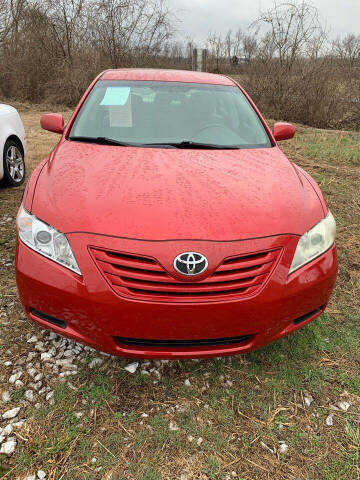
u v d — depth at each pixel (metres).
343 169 6.31
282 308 1.94
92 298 1.82
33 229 1.97
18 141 4.91
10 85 14.00
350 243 3.86
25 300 2.01
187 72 3.62
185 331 1.84
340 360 2.38
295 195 2.27
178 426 1.91
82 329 1.90
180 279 1.79
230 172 2.39
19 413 1.90
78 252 1.85
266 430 1.92
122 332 1.85
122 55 13.78
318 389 2.17
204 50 11.94
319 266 2.07
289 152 7.32
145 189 2.11
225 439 1.86
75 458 1.73
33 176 2.39
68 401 1.98
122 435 1.84
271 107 11.69
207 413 1.98
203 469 1.73
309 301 2.05
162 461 1.75
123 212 1.94
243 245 1.88
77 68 13.55
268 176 2.41
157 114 2.99
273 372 2.26
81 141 2.78
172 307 1.79
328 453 1.83
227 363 2.30
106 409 1.96
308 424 1.96
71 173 2.28
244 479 1.70
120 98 3.06
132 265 1.81
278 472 1.74
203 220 1.93
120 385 2.10
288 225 2.01
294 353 2.40
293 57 11.08
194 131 2.89
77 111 3.06
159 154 2.57
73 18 13.44
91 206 1.98
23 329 2.43
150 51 13.95
